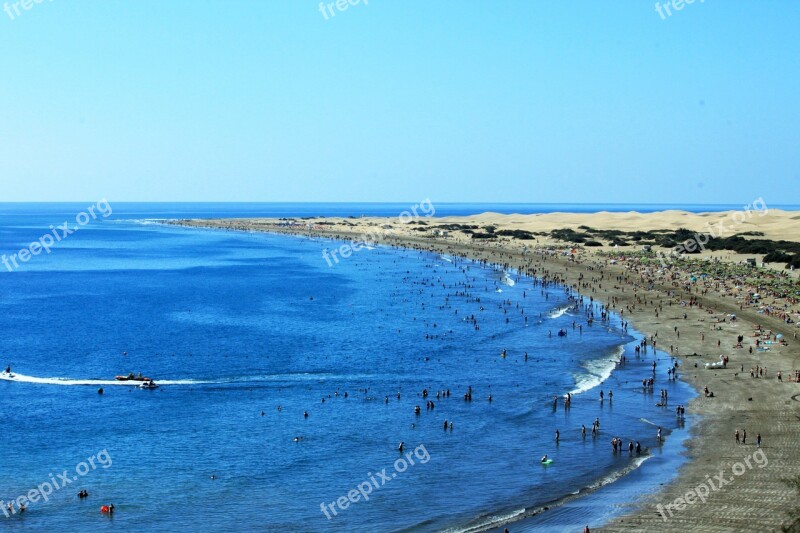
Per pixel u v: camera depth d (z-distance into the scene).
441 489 45.06
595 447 52.09
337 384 70.25
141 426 57.19
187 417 59.62
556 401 63.56
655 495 42.84
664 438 53.44
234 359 80.94
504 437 54.62
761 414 57.78
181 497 43.75
